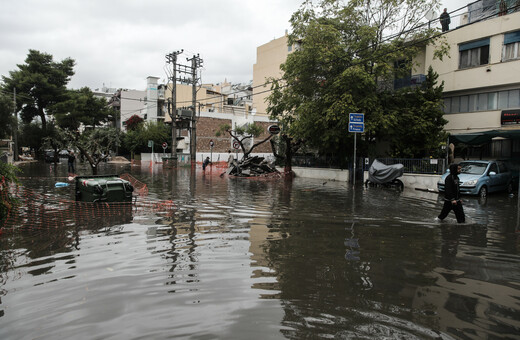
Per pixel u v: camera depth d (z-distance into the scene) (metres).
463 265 5.20
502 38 18.08
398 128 19.38
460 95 20.17
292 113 25.97
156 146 50.44
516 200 13.28
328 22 20.92
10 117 30.36
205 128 46.25
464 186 14.02
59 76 48.56
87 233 7.06
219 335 3.09
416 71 22.02
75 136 20.44
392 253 5.79
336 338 3.06
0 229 7.27
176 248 5.98
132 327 3.24
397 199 12.73
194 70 36.47
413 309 3.68
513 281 4.56
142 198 12.42
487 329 3.26
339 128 20.06
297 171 25.89
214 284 4.35
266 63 54.47
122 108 66.94
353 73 17.86
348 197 13.24
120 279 4.52
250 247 6.08
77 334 3.11
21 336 3.08
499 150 18.64
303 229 7.56
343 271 4.88
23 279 4.52
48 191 13.70
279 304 3.77
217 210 9.96
